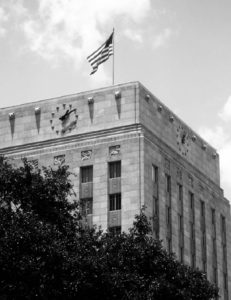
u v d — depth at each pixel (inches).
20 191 1870.1
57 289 1713.8
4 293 1668.3
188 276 2057.1
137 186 2925.7
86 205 2997.0
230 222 3688.5
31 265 1659.7
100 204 2967.5
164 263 2015.3
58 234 1806.1
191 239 3255.4
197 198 3378.4
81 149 3085.6
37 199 1871.3
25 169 1907.0
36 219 1787.6
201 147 3582.7
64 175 2028.8
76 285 1721.2
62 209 1924.2
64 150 3117.6
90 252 1861.5
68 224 1913.1
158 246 2026.3
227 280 3521.2
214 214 3528.5
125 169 2970.0
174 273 2027.6
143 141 2984.7
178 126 3385.8
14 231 1690.5
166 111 3304.6
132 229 2082.9
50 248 1695.4
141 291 1929.1
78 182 3041.3
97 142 3063.5
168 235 3058.6
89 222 2965.1
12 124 3289.9
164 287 1942.7
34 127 3240.7
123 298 1838.1
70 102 3203.7
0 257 1658.5
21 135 3255.4
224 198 3683.6
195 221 3304.6
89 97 3169.3
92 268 1765.5
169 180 3159.5
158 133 3193.9
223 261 3531.0
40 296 1689.2
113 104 3117.6
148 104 3157.0
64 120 3191.4
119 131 3038.9
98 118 3125.0
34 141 3218.5
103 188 2984.7
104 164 3019.2
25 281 1668.3
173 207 3129.9
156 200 3016.7
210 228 3449.8
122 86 3125.0
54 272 1701.5
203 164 3567.9
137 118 3058.6
